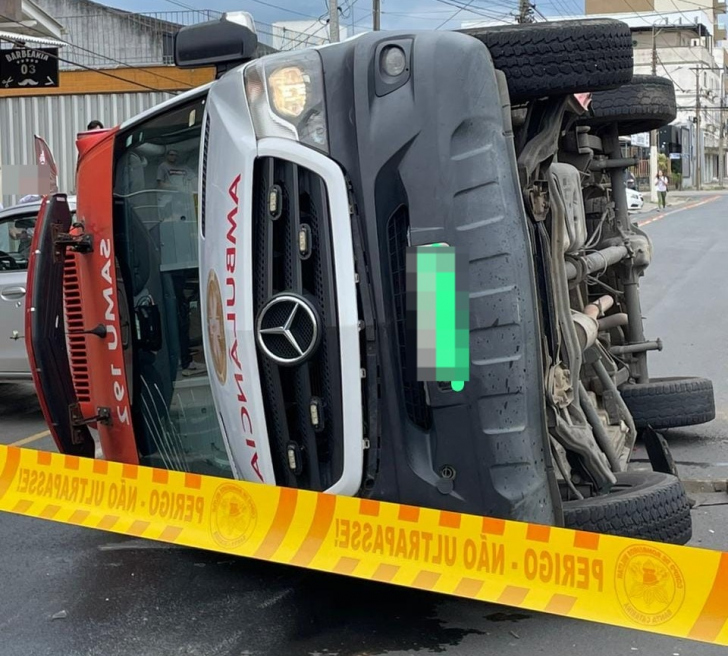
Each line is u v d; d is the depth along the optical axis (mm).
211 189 3904
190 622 4102
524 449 3574
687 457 6762
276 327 3674
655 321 13234
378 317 3590
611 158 6668
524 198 4082
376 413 3625
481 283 3514
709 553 3131
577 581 3318
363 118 3574
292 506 3740
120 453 4656
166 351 4375
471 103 3533
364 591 4355
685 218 35031
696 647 3762
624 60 4062
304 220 3660
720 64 85375
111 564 4828
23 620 4160
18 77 20906
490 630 3941
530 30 3955
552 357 4219
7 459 4727
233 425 3924
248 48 4027
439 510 3516
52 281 4602
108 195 4512
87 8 31328
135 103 23016
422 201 3512
